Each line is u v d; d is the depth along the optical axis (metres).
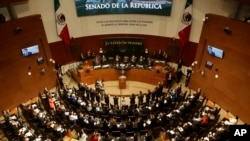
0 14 14.91
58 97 16.31
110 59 19.30
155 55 19.78
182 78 19.27
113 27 19.58
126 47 20.14
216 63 15.94
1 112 15.25
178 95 15.76
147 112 14.38
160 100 14.88
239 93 14.84
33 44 16.33
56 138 13.14
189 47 18.73
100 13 18.98
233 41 14.65
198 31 17.86
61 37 18.53
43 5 17.31
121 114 14.25
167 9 18.23
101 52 19.83
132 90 18.23
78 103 14.88
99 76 18.81
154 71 18.25
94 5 18.62
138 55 20.08
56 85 18.25
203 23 16.05
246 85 14.41
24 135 12.78
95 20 19.25
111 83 18.95
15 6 16.03
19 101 16.09
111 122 13.30
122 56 20.16
